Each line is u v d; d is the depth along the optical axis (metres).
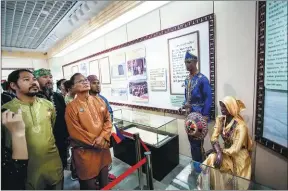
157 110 2.48
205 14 1.84
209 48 1.82
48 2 2.29
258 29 1.40
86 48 3.93
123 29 2.86
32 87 1.06
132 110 2.91
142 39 2.52
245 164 1.30
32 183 1.06
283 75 1.13
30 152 1.04
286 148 1.15
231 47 1.69
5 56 4.72
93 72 3.78
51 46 4.73
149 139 1.92
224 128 1.39
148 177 1.47
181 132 2.24
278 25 1.16
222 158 1.33
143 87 2.64
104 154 1.34
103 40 3.35
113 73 3.20
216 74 1.82
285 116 1.13
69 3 2.37
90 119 1.20
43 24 3.00
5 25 2.87
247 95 1.63
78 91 1.22
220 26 1.74
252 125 1.61
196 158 1.73
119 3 2.24
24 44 4.30
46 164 1.11
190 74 1.81
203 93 1.68
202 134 1.61
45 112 1.14
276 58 1.19
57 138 1.46
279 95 1.18
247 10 1.55
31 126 1.04
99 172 1.34
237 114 1.34
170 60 2.20
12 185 0.93
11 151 0.93
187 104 1.81
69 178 1.86
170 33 2.15
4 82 1.38
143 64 2.57
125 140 2.10
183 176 1.39
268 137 1.34
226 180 1.27
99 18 2.62
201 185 1.28
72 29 3.34
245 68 1.62
